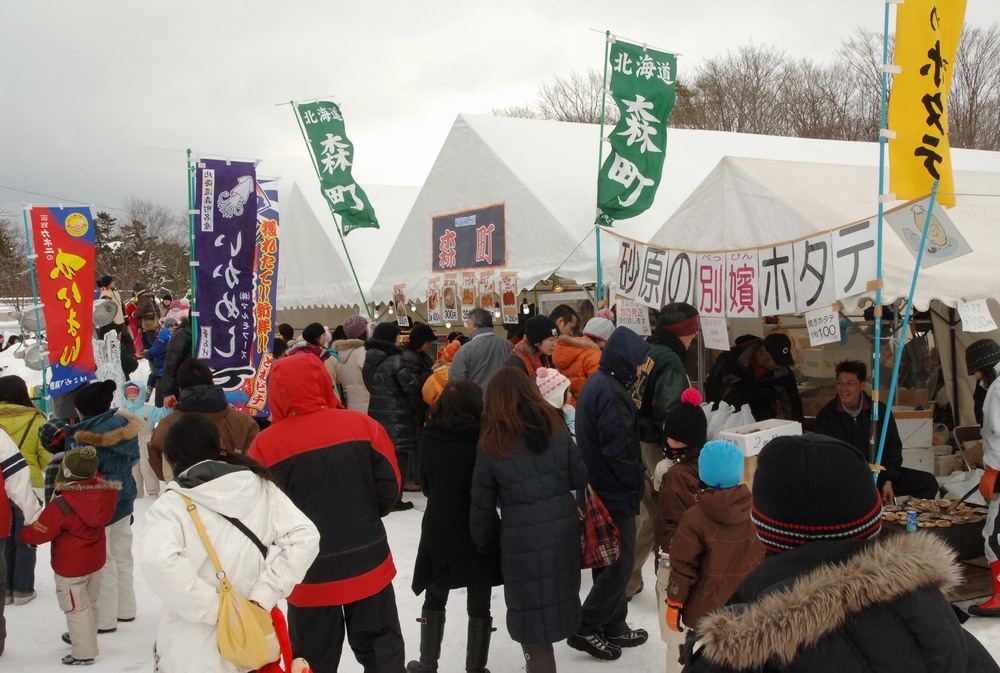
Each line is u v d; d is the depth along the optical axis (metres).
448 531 4.06
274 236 7.93
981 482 4.79
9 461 4.71
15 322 22.66
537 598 3.75
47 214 8.12
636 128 7.25
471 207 9.40
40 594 6.14
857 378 5.31
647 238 8.42
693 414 4.20
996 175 7.54
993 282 5.16
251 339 7.20
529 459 3.81
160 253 42.56
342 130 9.94
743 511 3.42
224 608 2.75
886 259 5.07
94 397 4.90
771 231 5.80
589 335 6.49
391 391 7.93
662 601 3.86
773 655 1.38
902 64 4.43
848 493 1.52
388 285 10.82
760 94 32.03
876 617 1.37
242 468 2.99
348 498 3.65
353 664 4.62
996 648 4.22
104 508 4.68
